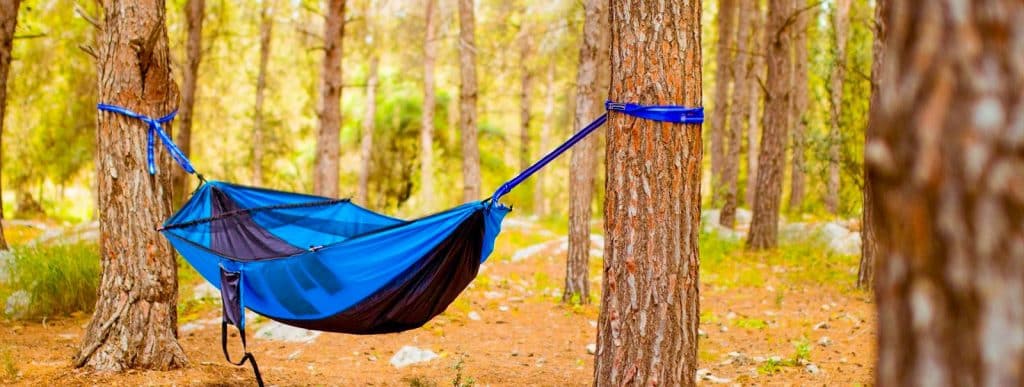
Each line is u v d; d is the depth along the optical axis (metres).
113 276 5.98
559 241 16.25
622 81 4.37
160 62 6.08
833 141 13.33
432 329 8.45
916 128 1.67
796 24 19.69
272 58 26.06
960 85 1.62
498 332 8.42
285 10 20.50
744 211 20.45
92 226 13.70
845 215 16.53
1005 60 1.58
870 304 9.55
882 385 1.75
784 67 14.77
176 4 16.27
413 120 27.52
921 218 1.65
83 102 20.09
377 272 4.90
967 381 1.59
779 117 14.77
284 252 5.77
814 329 8.21
